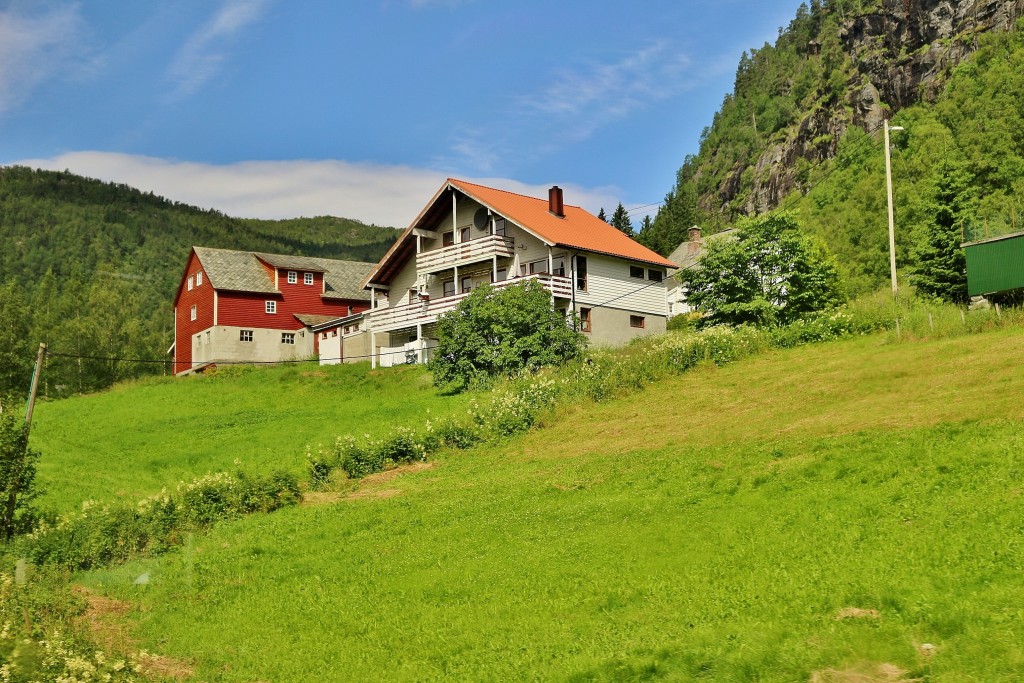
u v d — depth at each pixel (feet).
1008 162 299.38
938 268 147.43
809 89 636.48
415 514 81.25
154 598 65.41
